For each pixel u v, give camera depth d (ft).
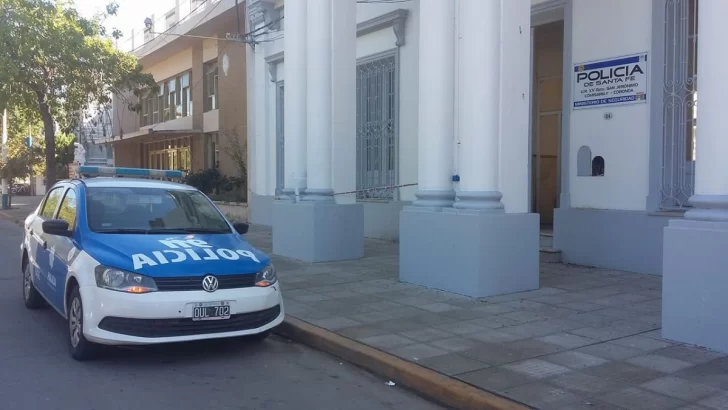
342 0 39.73
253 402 17.11
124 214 23.03
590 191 35.37
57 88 68.44
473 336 22.04
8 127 106.11
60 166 108.68
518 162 29.22
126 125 112.57
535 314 24.94
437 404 17.29
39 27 63.77
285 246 41.42
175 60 92.32
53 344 22.18
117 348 21.58
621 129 33.71
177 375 19.17
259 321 20.66
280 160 62.59
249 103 67.67
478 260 27.76
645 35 32.48
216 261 20.25
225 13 69.26
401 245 32.22
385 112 49.14
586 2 35.17
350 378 19.38
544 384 17.19
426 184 31.12
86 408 16.25
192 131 83.87
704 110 20.08
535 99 45.34
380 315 25.21
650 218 32.30
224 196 73.36
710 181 19.98
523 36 29.04
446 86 30.25
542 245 38.37
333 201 39.83
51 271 23.45
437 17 30.12
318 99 39.47
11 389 17.56
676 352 19.77
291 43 41.55
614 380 17.43
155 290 18.85
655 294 28.25
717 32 19.57
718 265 19.49
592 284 30.45
